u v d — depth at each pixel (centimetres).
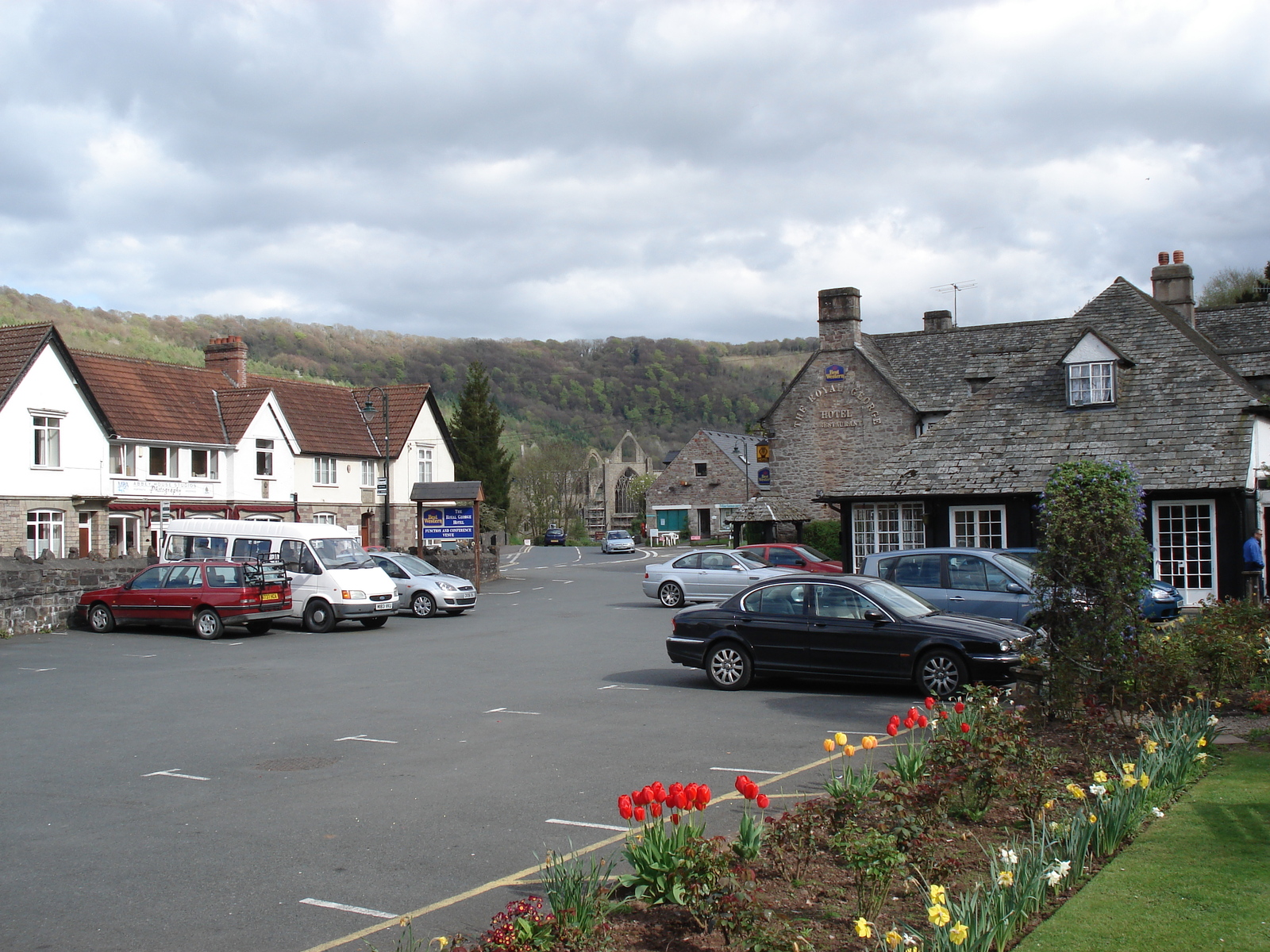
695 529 7412
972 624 1330
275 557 2416
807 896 592
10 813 835
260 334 15375
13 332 3578
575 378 17450
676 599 2841
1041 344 2780
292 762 1010
